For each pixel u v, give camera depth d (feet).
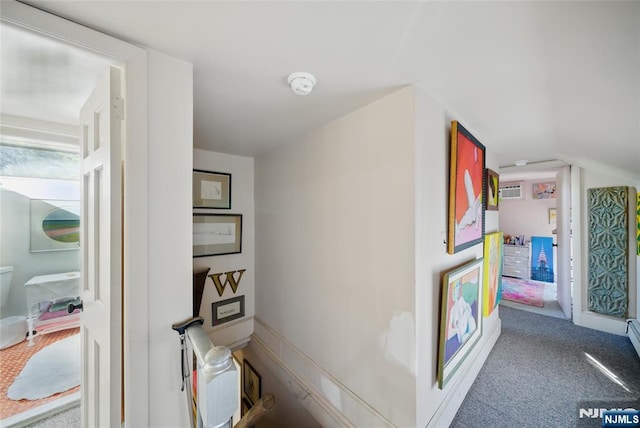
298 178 6.49
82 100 4.14
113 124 2.76
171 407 2.98
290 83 3.62
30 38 2.51
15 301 6.42
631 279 8.71
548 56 2.94
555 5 2.14
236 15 2.39
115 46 2.65
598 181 9.30
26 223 6.54
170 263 3.01
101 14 2.37
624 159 6.30
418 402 3.87
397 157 4.01
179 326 3.00
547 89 3.76
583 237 9.64
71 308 3.77
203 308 7.57
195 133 6.19
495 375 6.44
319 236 5.73
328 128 5.44
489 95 4.09
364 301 4.61
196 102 4.46
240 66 3.34
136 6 2.26
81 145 3.82
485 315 6.92
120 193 2.79
